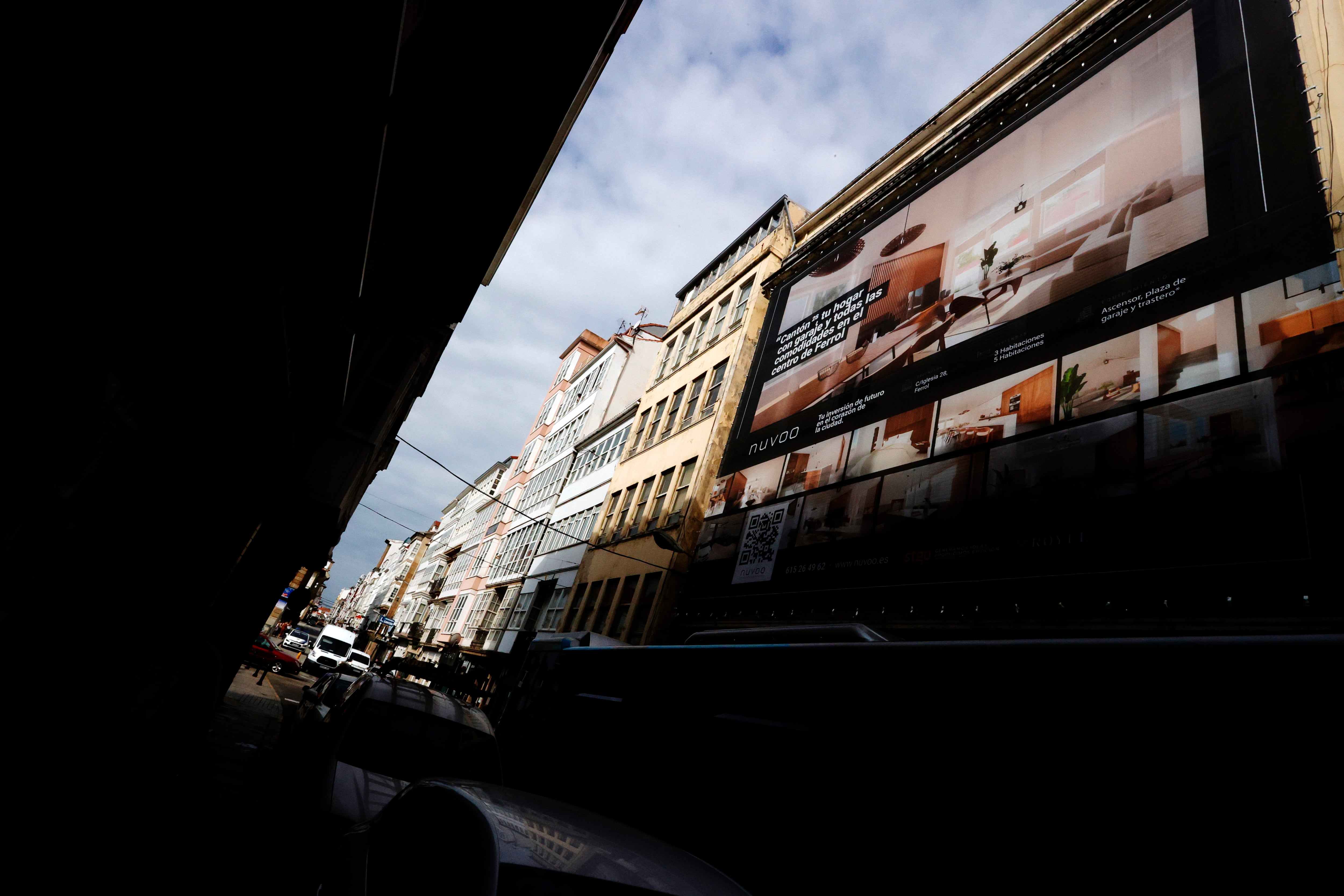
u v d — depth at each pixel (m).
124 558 5.45
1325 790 2.22
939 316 12.96
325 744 5.86
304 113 3.29
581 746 6.61
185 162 2.50
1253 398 7.09
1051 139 12.09
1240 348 7.45
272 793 7.22
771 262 23.25
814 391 16.30
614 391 36.78
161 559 6.19
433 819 3.06
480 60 8.09
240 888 4.52
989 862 2.88
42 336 2.93
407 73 5.91
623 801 5.36
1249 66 8.78
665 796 4.93
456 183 10.30
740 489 17.36
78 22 1.90
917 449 11.78
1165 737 2.66
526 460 47.94
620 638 20.20
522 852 2.59
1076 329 9.70
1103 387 8.86
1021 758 3.03
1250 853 2.29
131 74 2.10
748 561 15.27
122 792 4.38
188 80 2.12
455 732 6.25
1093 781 2.76
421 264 12.41
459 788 3.19
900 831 3.26
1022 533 8.98
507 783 7.11
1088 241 10.23
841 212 21.22
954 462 10.79
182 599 7.55
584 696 7.29
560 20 8.00
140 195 2.62
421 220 11.29
